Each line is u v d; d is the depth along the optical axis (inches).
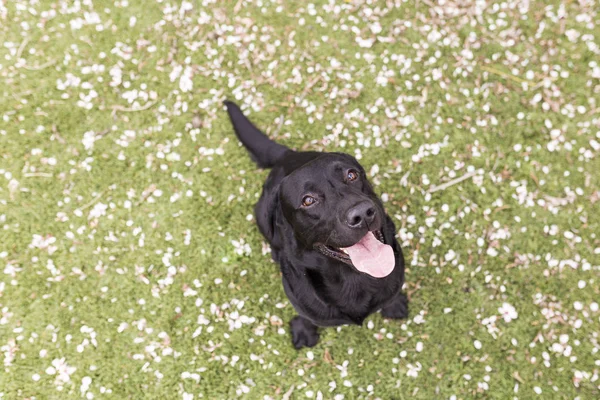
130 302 63.6
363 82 68.1
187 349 62.4
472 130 66.1
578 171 64.7
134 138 67.5
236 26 69.9
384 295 56.2
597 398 59.6
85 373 62.2
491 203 64.4
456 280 62.8
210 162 66.6
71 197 66.2
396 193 64.9
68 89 68.9
